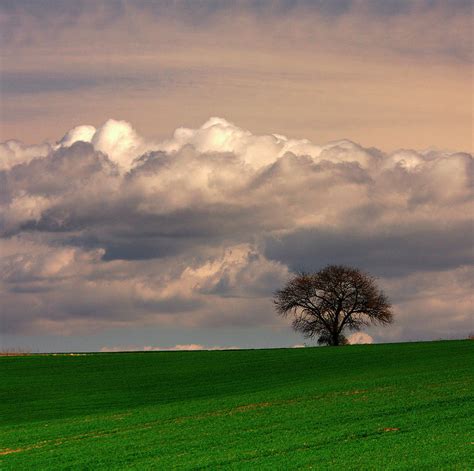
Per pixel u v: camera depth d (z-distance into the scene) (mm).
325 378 79688
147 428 52531
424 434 42750
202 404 63938
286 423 49562
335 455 39312
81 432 53406
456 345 103625
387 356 95250
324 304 156375
